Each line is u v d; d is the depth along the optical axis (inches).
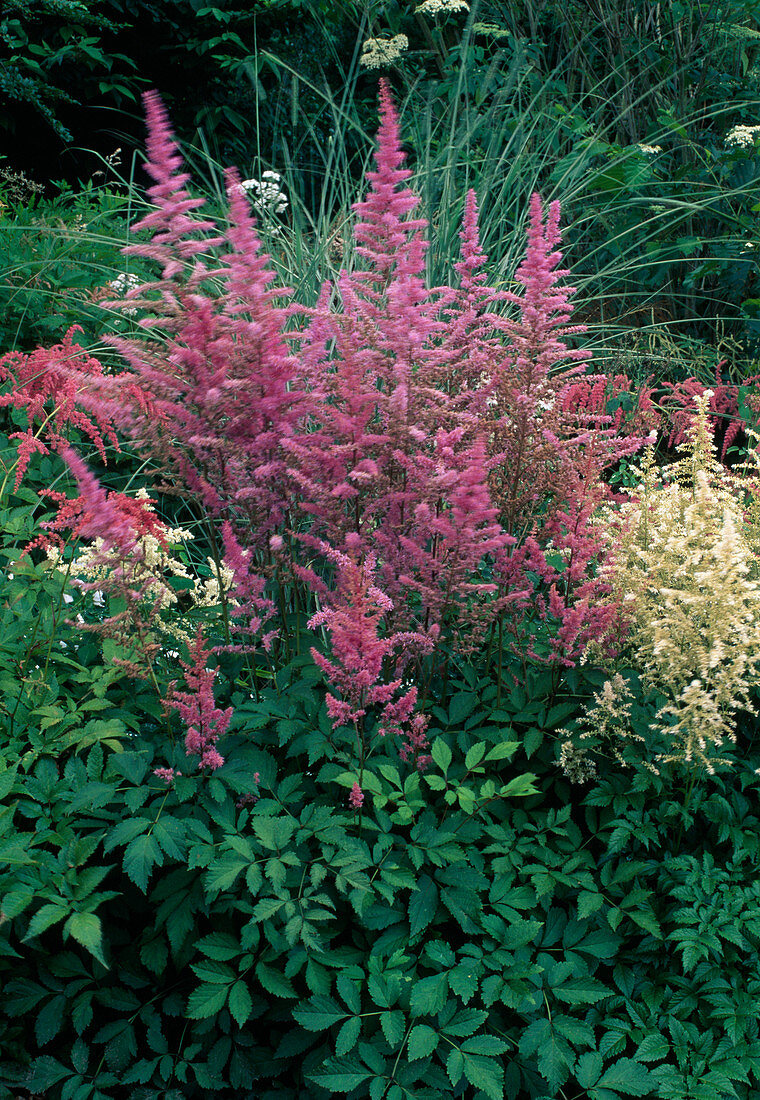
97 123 370.6
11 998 74.9
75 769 80.9
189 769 81.5
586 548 91.2
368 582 78.5
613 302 235.8
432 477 84.8
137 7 353.4
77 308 178.9
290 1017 77.7
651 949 82.8
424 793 89.7
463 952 76.7
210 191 224.8
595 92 274.4
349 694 79.7
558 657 89.8
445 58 285.6
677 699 82.3
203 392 82.5
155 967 76.7
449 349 93.5
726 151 242.5
